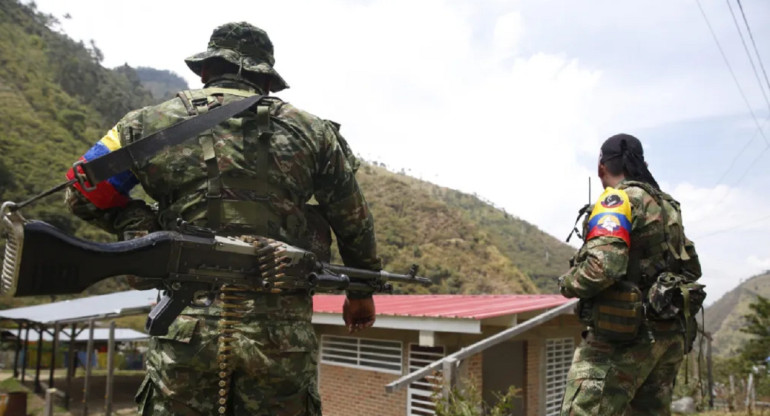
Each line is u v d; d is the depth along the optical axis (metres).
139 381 22.72
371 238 2.34
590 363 2.93
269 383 1.87
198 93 2.04
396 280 2.54
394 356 10.83
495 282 89.19
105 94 100.25
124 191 1.93
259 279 1.87
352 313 2.60
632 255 2.93
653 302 2.81
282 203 1.96
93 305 18.03
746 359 24.73
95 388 20.19
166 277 1.73
